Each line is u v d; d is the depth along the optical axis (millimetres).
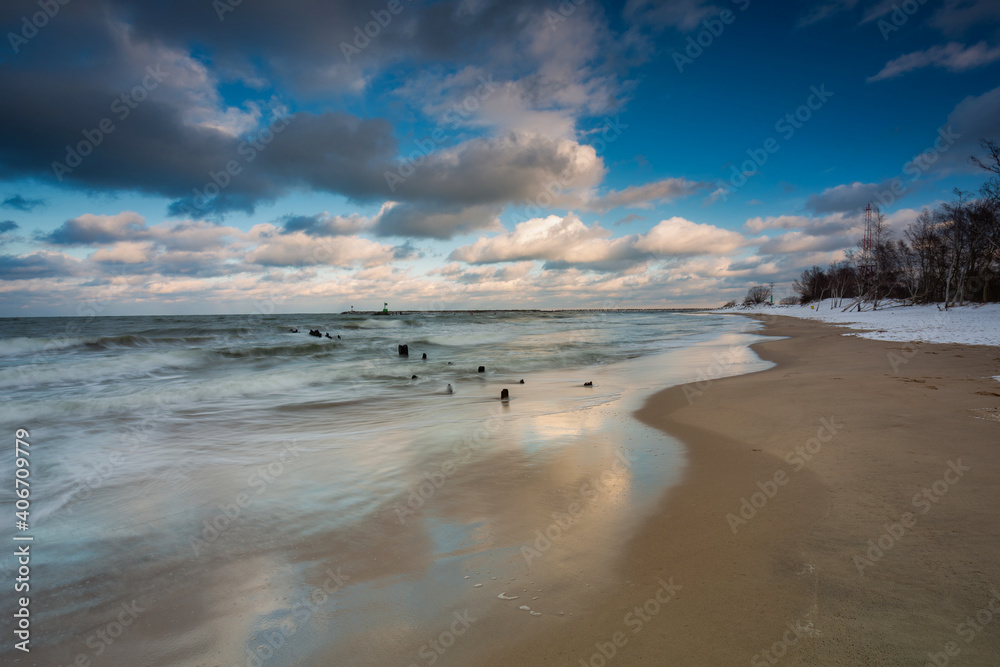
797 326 39969
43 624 2949
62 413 9211
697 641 2494
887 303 67250
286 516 4465
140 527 4309
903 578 2918
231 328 37250
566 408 9109
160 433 7758
